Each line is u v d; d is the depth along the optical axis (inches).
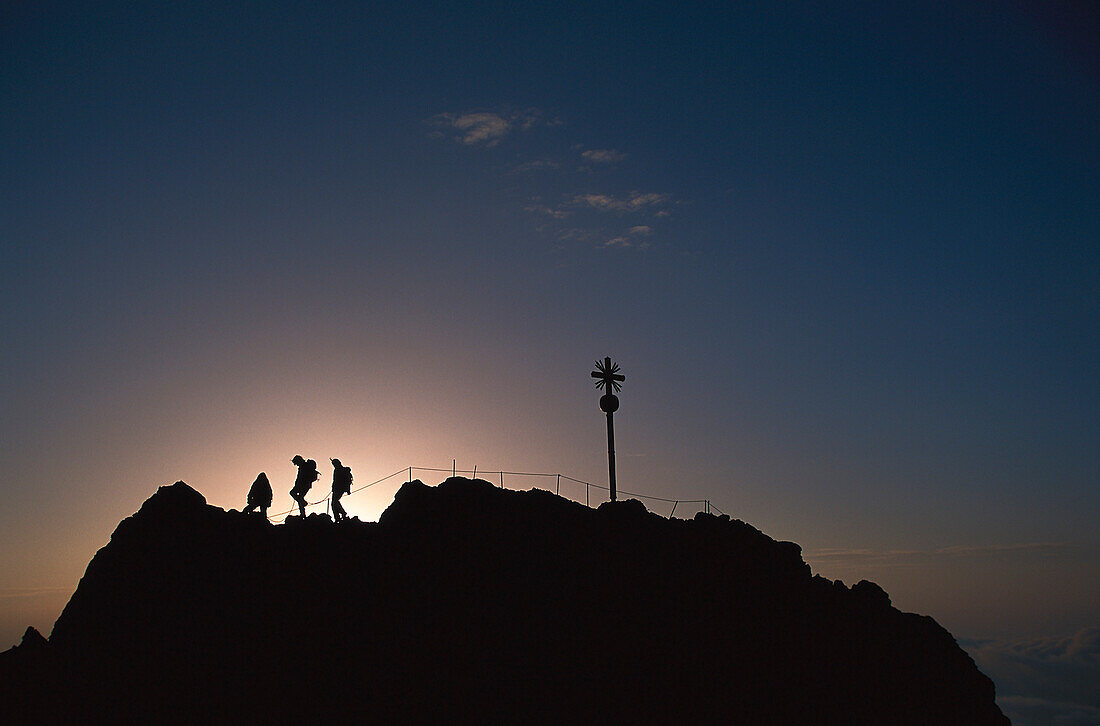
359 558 2201.0
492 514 2359.7
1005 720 2415.1
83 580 2128.4
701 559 2426.2
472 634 2085.4
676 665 2135.8
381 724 1902.1
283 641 2012.8
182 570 2111.2
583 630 2146.9
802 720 2121.1
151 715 1873.8
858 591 2576.3
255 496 2282.2
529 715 1968.5
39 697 1889.8
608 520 2439.7
